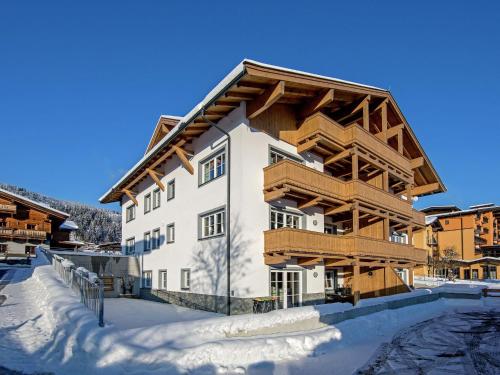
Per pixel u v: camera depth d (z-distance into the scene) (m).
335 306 11.97
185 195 18.67
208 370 7.16
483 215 65.50
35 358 7.10
